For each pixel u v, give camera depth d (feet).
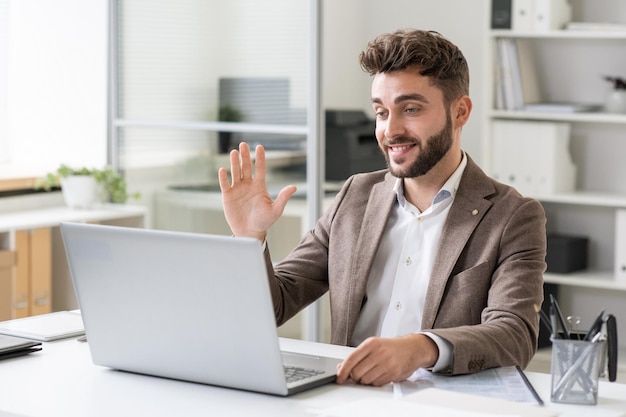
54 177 18.02
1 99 19.49
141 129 18.92
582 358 6.60
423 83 8.40
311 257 9.48
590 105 16.97
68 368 7.59
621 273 16.05
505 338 7.60
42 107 19.47
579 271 16.98
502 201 8.65
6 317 15.93
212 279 6.73
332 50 20.27
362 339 9.02
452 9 18.93
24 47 19.45
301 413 6.40
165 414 6.40
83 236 7.25
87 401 6.70
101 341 7.45
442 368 7.28
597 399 6.72
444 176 8.80
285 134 17.39
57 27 19.27
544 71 17.60
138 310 7.16
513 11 16.52
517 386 7.00
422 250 8.83
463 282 8.39
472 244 8.53
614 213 17.25
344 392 6.89
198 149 18.37
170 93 18.57
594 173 17.43
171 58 18.49
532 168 16.66
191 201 18.54
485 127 16.88
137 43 18.83
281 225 17.54
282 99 17.38
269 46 17.46
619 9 16.85
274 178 17.56
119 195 18.33
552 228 17.85
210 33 18.03
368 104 20.38
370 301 8.97
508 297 8.08
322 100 17.13
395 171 8.61
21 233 16.03
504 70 16.80
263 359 6.72
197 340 6.97
